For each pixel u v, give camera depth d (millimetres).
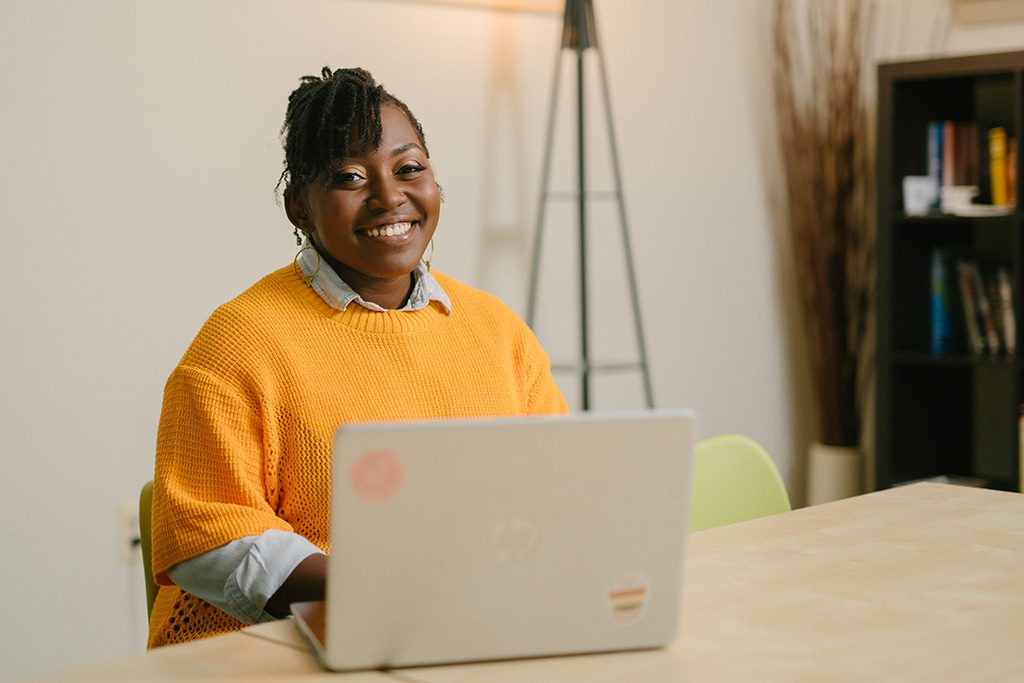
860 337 4012
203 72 2676
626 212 3547
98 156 2539
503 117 3234
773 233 3977
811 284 3975
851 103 3949
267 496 1628
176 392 1611
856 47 4062
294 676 1076
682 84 3660
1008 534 1583
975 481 3898
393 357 1717
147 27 2588
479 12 3160
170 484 1551
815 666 1088
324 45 2859
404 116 1771
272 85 2783
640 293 3607
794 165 3959
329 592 1049
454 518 1054
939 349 3832
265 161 2791
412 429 1026
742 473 1959
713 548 1519
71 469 2543
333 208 1684
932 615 1234
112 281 2576
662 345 3676
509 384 1816
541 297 3359
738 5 3799
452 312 1829
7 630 2471
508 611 1094
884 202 3746
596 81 3436
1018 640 1155
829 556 1473
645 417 1077
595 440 1071
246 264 2781
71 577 2555
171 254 2658
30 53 2439
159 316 2648
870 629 1190
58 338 2510
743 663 1100
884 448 3805
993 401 3941
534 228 3338
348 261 1707
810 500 4082
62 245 2502
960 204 3695
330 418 1645
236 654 1139
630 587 1115
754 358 3945
